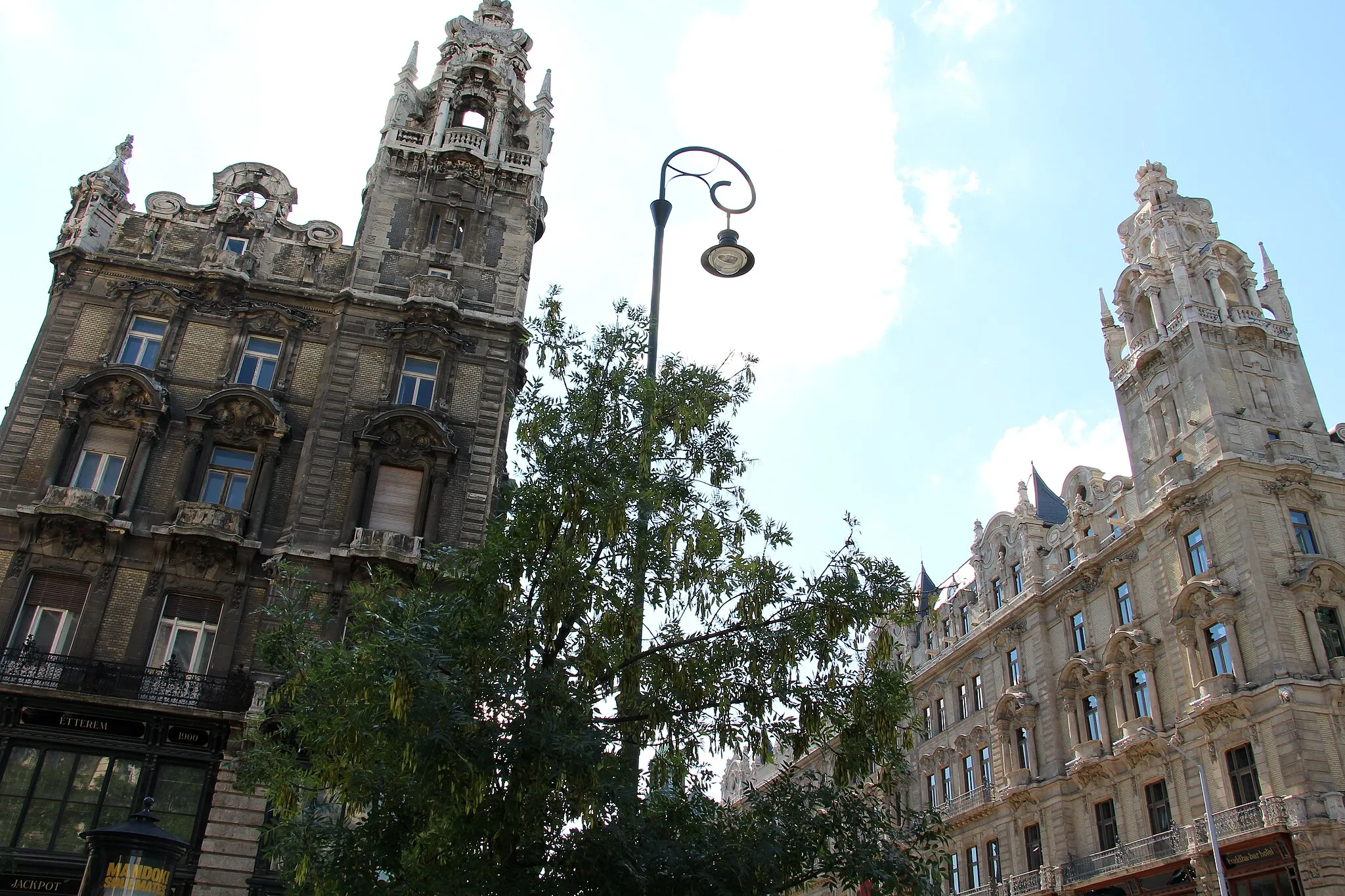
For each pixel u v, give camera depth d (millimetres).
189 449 31281
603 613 14297
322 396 32844
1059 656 50469
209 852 25922
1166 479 44875
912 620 15281
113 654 28422
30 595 28875
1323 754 35562
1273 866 35000
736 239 18109
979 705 56938
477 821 12484
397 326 34375
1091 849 45219
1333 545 40562
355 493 31359
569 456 14938
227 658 28750
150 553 29703
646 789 14547
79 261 33656
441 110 39844
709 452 15977
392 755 12859
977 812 53031
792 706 14453
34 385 31609
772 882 13516
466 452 33031
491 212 37781
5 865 25047
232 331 33719
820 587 14773
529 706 13141
